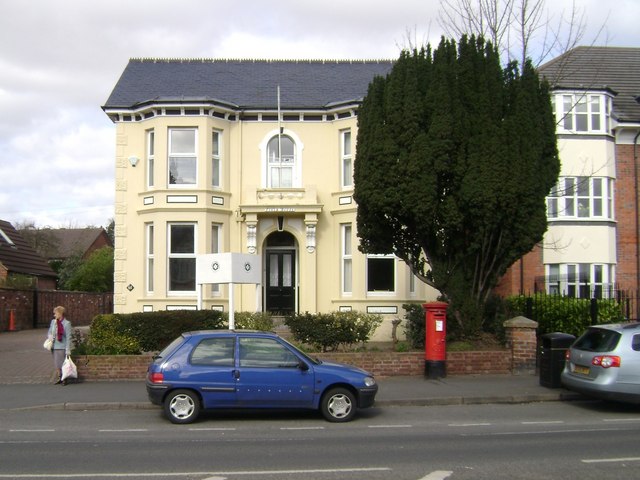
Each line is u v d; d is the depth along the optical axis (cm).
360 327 1666
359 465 821
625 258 2362
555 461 848
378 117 1634
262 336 1160
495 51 1650
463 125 1589
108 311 3844
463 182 1572
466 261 1712
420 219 1591
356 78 2541
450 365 1625
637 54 2798
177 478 753
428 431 1070
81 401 1297
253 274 1611
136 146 2311
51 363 1802
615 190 2381
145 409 1279
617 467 816
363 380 1162
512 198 1559
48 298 3297
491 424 1137
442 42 1661
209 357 1135
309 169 2341
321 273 2314
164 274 2220
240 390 1123
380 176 1598
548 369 1456
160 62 2597
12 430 1066
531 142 1594
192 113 2252
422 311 1761
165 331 1622
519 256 1652
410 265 1755
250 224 2281
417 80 1612
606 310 1972
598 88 2334
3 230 3822
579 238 2291
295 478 755
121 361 1553
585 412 1268
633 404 1349
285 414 1228
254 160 2339
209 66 2595
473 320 1705
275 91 2436
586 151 2320
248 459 854
